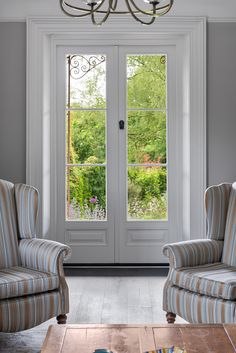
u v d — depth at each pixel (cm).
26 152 499
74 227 524
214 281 311
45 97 505
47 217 514
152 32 500
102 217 526
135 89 523
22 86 500
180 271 335
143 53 520
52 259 333
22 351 315
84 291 443
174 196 524
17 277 319
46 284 325
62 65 520
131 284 464
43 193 501
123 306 402
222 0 494
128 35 508
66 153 525
